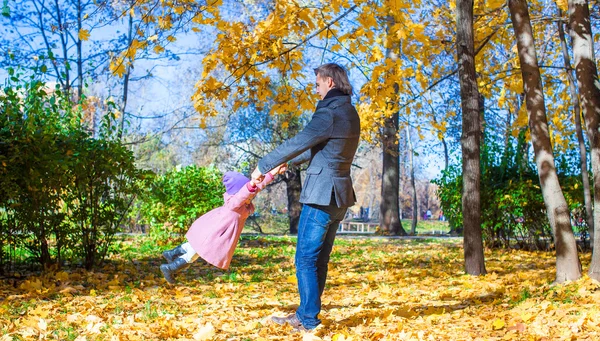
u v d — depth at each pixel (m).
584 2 7.30
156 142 31.69
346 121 4.41
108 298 6.54
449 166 15.55
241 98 7.98
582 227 13.83
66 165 8.15
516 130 11.66
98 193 9.25
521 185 13.68
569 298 5.93
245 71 7.63
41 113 8.30
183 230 14.94
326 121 4.36
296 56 7.93
